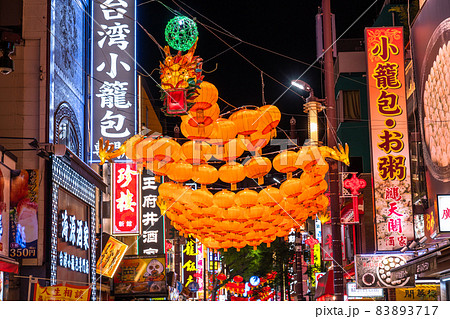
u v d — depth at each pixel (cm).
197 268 5941
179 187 1502
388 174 2175
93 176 2708
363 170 3825
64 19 2439
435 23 1748
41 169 2103
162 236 3709
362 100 3938
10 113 2164
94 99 2416
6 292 1891
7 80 2186
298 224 1655
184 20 1216
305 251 5447
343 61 3981
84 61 2719
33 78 2192
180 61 1258
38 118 2167
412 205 2153
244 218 1522
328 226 3209
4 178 1830
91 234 2664
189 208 1512
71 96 2492
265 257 4931
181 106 1263
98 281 2889
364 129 3881
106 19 2452
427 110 1842
